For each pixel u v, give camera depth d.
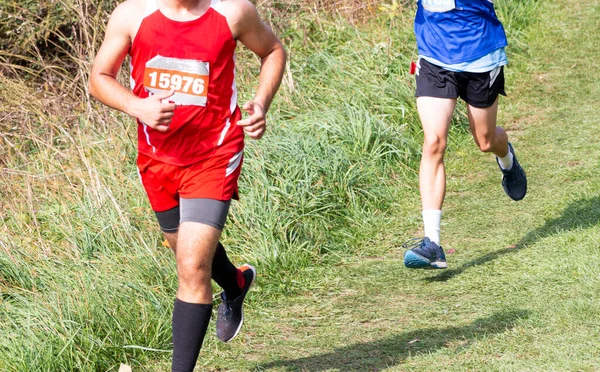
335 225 9.12
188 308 4.93
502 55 7.37
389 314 6.78
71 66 12.17
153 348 6.27
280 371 5.87
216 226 4.92
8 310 6.77
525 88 13.66
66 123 10.76
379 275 7.77
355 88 12.45
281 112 11.72
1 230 8.43
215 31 4.83
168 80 4.86
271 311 7.07
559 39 15.77
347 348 6.18
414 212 9.54
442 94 7.29
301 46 13.93
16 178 9.68
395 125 11.69
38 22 12.12
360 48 13.84
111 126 10.59
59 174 9.51
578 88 13.45
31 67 12.33
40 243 8.10
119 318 6.45
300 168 9.67
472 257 7.94
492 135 7.77
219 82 4.90
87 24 11.48
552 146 11.14
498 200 9.58
